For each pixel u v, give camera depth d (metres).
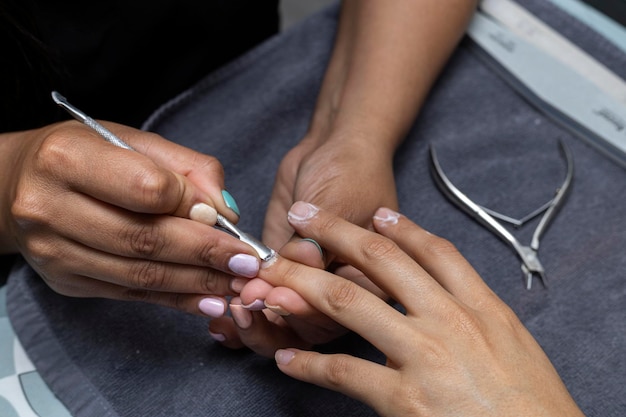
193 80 0.94
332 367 0.54
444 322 0.54
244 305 0.59
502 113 0.84
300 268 0.58
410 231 0.62
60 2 0.79
